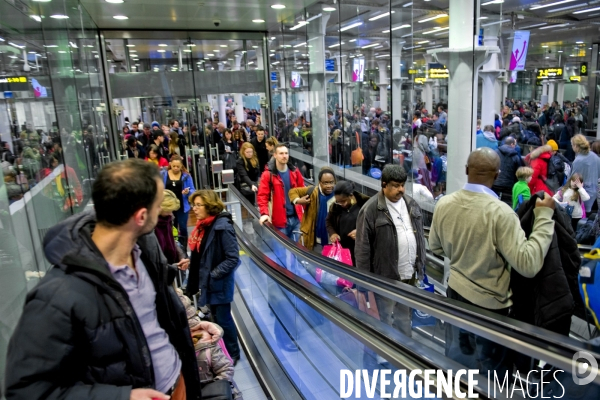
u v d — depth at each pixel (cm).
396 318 285
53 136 401
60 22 464
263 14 851
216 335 232
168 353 149
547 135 623
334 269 299
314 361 322
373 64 741
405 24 630
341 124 817
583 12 587
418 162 629
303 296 299
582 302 214
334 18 801
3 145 273
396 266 314
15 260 220
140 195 129
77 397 114
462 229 232
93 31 873
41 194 334
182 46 1034
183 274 470
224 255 357
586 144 430
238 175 716
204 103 1072
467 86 532
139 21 876
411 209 321
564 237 213
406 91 642
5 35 300
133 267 145
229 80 1085
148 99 1037
